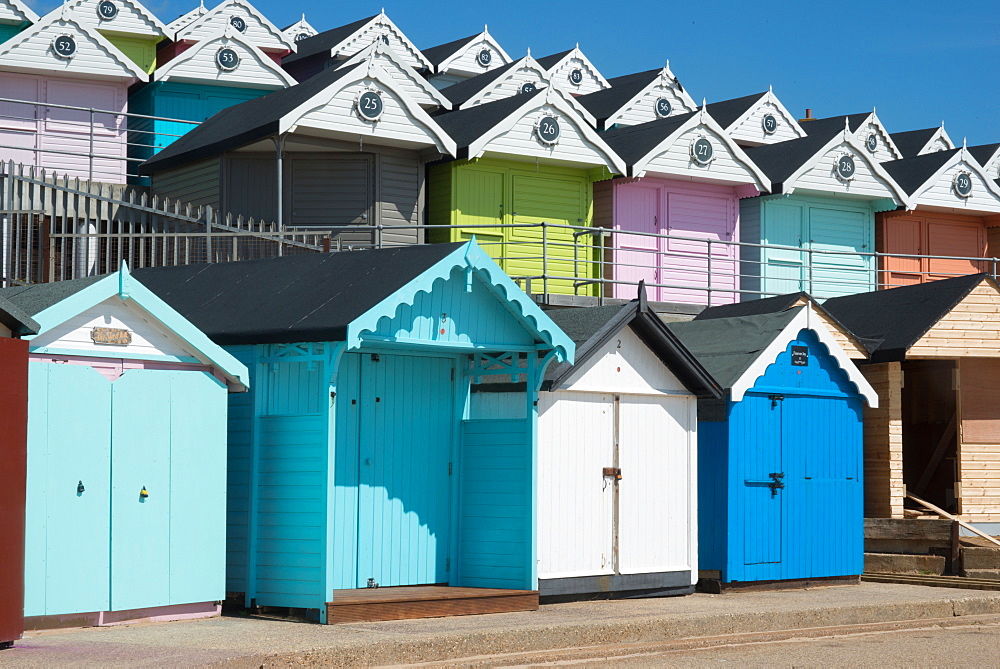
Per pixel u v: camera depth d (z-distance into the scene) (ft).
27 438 35.01
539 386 44.65
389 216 76.54
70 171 85.61
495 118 79.10
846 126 91.91
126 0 97.76
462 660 35.32
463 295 42.96
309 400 40.81
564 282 82.79
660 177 86.02
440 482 45.98
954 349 59.47
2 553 32.81
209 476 39.83
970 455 62.85
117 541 37.47
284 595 40.11
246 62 93.25
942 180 96.48
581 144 81.10
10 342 33.47
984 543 58.03
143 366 38.93
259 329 40.75
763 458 51.90
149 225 64.13
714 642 40.63
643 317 47.65
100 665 29.84
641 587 47.98
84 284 38.32
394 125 74.13
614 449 47.67
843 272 93.76
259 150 75.10
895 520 58.34
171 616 39.01
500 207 80.84
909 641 42.04
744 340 53.21
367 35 113.39
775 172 90.48
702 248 87.86
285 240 63.26
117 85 87.51
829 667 36.04
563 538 45.88
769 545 51.78
